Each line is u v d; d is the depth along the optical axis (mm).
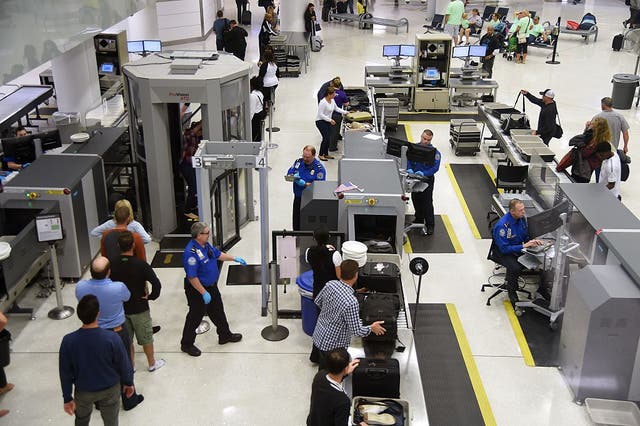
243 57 17766
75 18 7961
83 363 5012
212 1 23688
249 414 6121
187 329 6820
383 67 15945
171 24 21406
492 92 16375
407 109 15547
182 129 10344
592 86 17391
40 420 6027
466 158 12547
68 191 7801
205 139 8930
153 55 9766
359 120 12641
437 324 7531
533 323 7578
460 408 6281
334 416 4699
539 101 11891
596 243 6914
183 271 8570
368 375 5781
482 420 6129
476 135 12492
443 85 15180
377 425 5395
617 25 26125
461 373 6758
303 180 8844
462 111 15414
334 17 25250
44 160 8570
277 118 14633
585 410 6254
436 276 8523
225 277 8406
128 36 18359
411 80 15328
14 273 7074
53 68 12922
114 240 6641
